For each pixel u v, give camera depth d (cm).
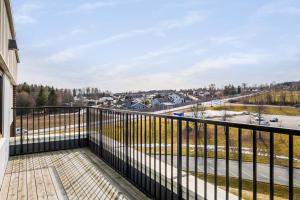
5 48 414
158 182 288
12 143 542
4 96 428
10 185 358
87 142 610
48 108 606
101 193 318
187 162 237
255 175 171
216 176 206
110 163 436
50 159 505
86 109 606
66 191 334
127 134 361
